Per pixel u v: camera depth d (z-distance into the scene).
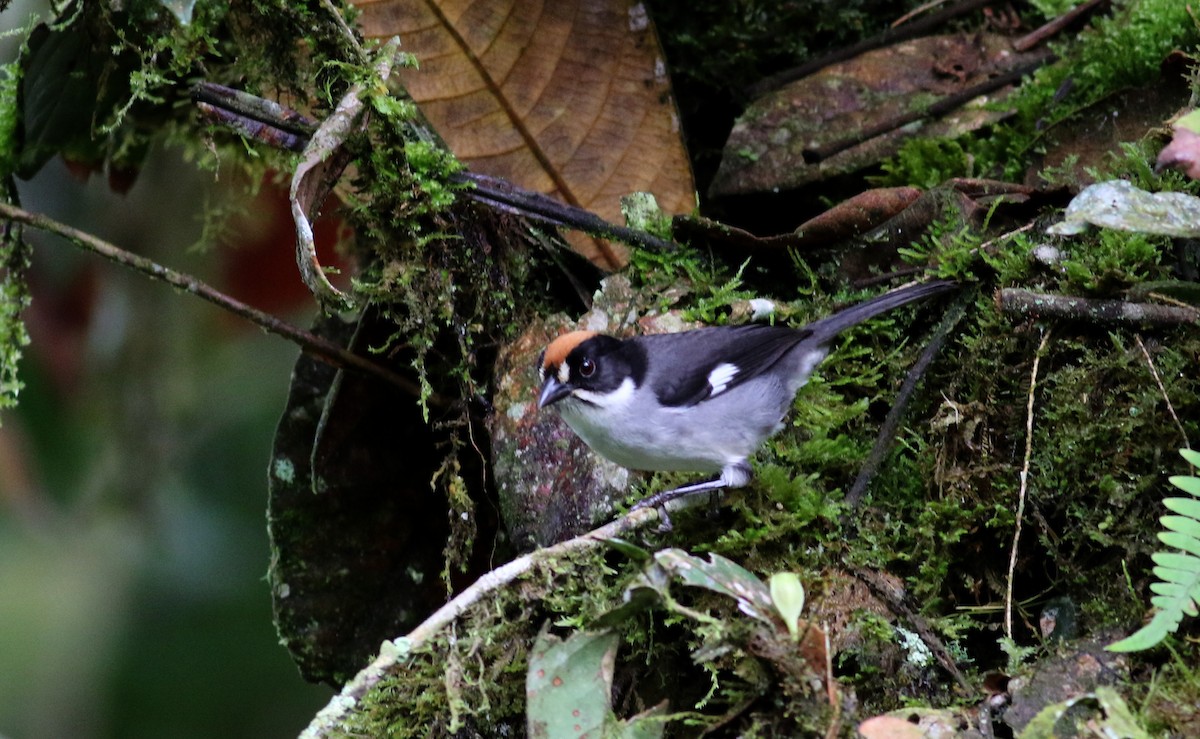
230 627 5.93
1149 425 3.19
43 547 6.60
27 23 4.07
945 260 3.65
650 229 4.02
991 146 4.14
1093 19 4.19
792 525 3.44
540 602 3.34
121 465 5.59
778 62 4.64
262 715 5.93
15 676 6.43
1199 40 3.76
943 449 3.49
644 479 3.80
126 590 5.97
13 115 4.11
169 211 5.34
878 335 3.86
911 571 3.41
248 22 3.89
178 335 5.49
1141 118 3.77
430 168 3.72
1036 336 3.46
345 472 4.07
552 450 3.73
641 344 3.72
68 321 5.36
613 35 3.90
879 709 3.14
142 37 4.04
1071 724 2.81
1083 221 3.23
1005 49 4.32
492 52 3.89
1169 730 2.72
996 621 3.32
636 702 3.31
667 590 3.00
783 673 2.91
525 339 3.96
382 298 3.77
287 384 6.05
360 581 4.12
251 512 5.91
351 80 3.65
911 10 4.61
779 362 3.76
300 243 3.42
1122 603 3.08
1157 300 3.28
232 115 3.79
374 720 3.21
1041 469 3.33
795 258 3.98
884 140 4.21
